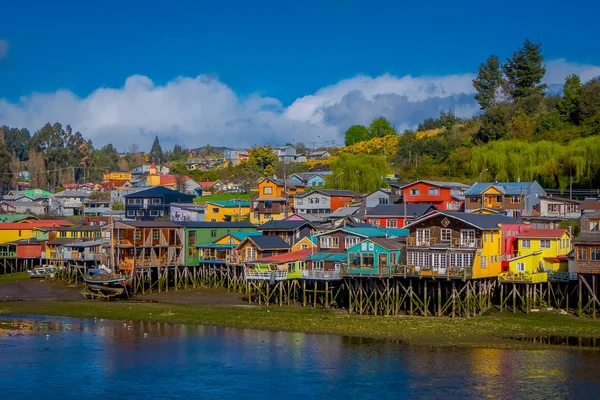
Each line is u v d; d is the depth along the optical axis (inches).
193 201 6973.4
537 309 3112.7
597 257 2910.9
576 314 2994.6
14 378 2214.6
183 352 2527.1
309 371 2260.1
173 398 2020.2
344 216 4670.3
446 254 3110.2
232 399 2003.0
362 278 3216.0
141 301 3747.5
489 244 3157.0
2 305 3595.0
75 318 3221.0
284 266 3499.0
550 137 5925.2
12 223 5487.2
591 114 6092.5
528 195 4478.3
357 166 6181.1
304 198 5541.3
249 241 3944.4
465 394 2014.0
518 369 2242.9
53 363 2388.0
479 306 3085.6
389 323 2901.1
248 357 2443.4
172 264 4197.8
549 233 3341.5
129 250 4106.8
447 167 6496.1
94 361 2412.6
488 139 6614.2
